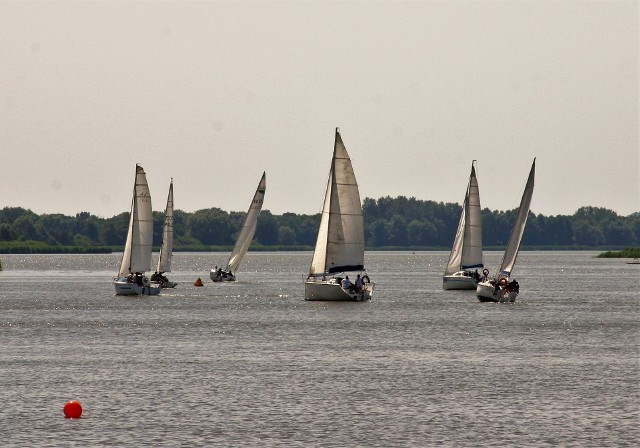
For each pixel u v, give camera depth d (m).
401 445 145.25
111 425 155.25
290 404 170.50
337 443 146.00
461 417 161.50
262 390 182.38
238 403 171.00
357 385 187.88
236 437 148.75
